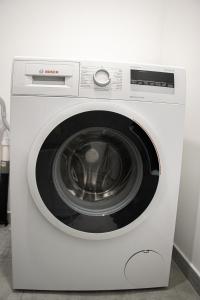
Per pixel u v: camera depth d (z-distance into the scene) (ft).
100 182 3.13
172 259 4.00
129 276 3.04
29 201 2.71
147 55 4.71
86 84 2.58
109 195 3.06
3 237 4.26
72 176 3.04
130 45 4.66
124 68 2.67
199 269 3.23
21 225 2.77
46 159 2.57
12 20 4.39
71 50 4.57
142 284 3.10
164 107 2.72
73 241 2.86
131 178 2.95
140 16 4.60
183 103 2.76
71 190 2.96
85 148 2.99
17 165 2.63
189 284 3.34
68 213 2.71
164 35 4.59
